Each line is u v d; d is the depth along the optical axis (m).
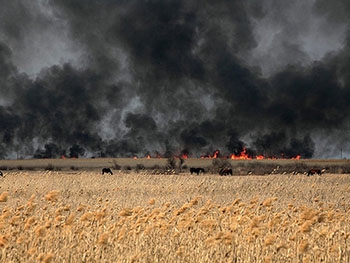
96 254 37.47
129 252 38.38
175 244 41.00
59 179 132.88
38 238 38.94
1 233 40.47
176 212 43.25
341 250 39.78
